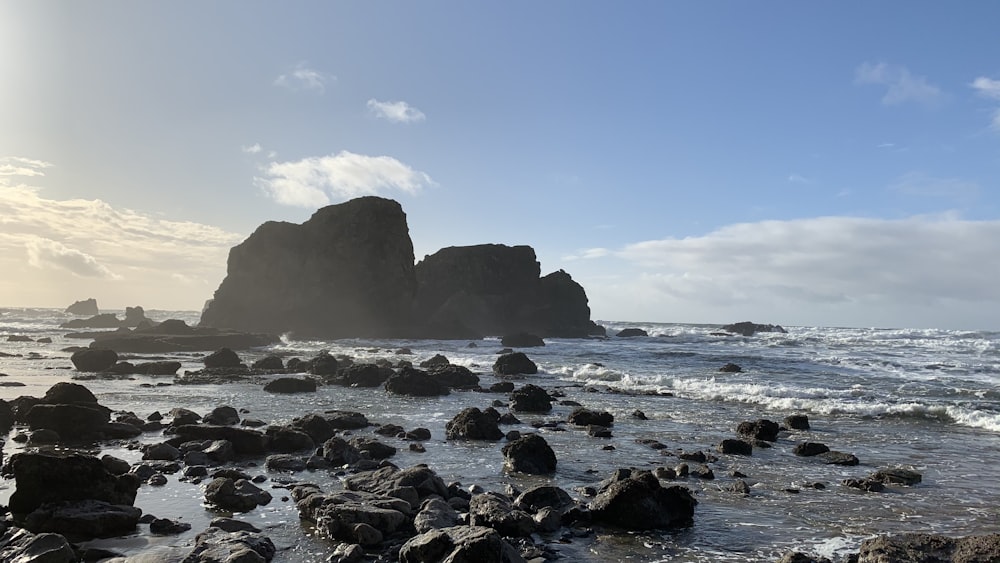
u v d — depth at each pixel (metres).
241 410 26.03
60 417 19.12
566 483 15.12
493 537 8.91
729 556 10.41
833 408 27.84
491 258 115.31
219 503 12.30
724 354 58.72
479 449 19.11
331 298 91.12
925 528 12.07
